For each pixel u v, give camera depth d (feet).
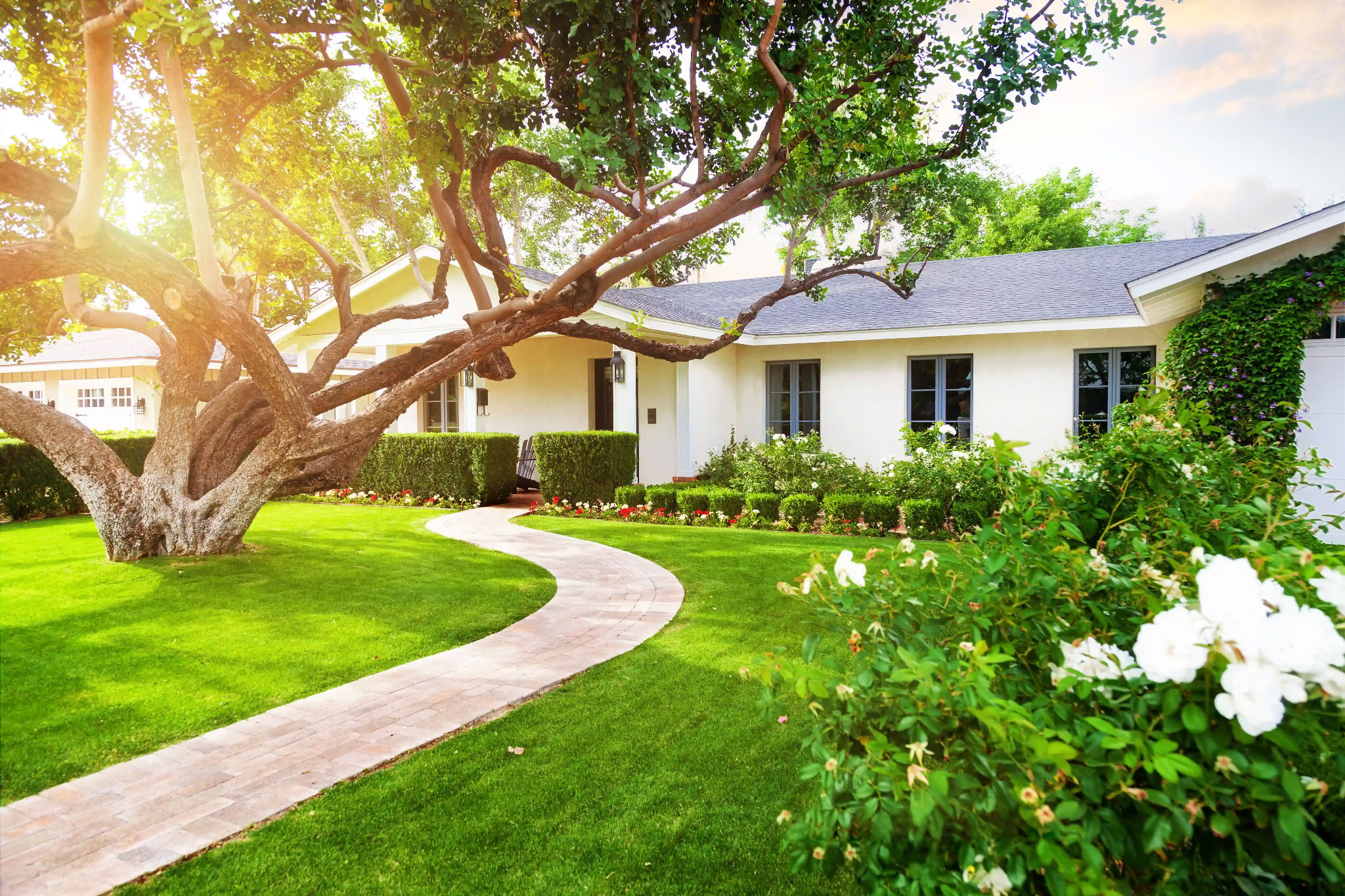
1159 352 37.86
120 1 17.15
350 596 21.97
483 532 35.06
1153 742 4.83
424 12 16.96
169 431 25.71
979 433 41.93
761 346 47.50
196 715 13.73
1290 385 28.55
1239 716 4.59
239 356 21.80
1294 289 28.60
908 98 19.45
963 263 54.24
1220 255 28.76
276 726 13.35
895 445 44.06
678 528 36.40
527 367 54.49
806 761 11.78
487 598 22.40
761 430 47.88
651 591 23.53
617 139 16.26
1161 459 10.46
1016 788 5.03
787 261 25.34
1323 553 6.48
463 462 45.16
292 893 8.63
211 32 14.83
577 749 12.34
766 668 6.55
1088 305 39.37
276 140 29.32
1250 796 4.80
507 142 24.03
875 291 50.31
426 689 15.16
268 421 28.53
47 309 31.01
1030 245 103.45
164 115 24.13
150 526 25.13
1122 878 5.74
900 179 25.99
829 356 45.91
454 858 9.30
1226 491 11.19
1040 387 40.45
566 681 15.69
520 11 16.87
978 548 7.34
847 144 19.77
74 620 18.92
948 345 42.60
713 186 18.83
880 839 5.42
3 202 24.21
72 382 68.23
